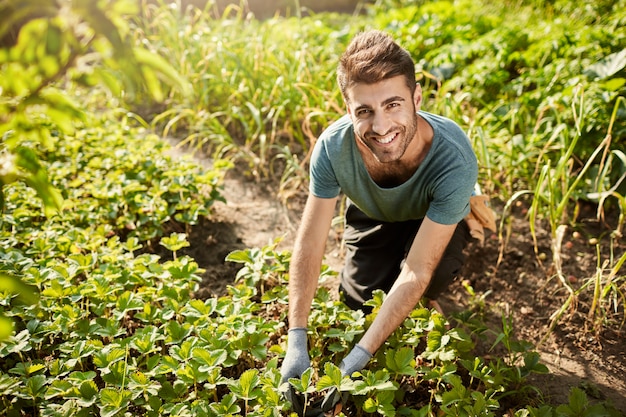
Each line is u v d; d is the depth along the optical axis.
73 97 5.08
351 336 2.34
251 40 5.27
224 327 2.43
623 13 5.07
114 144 4.15
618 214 3.56
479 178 3.84
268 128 4.75
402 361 2.23
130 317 2.83
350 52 2.00
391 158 2.06
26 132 1.46
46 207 1.57
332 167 2.28
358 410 2.27
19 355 2.50
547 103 3.90
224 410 2.07
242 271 2.83
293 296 2.33
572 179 3.68
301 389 2.04
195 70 5.11
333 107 4.35
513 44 5.05
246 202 3.96
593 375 2.62
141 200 3.37
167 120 5.03
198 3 7.47
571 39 4.66
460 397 2.18
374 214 2.53
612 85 3.71
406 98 1.98
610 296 3.01
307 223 2.38
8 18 1.17
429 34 5.48
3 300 2.51
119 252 3.05
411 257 2.23
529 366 2.45
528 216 3.65
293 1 7.99
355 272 2.71
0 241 3.03
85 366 2.52
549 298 3.07
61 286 2.67
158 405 2.18
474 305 3.02
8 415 2.17
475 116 4.25
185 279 2.79
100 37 1.23
